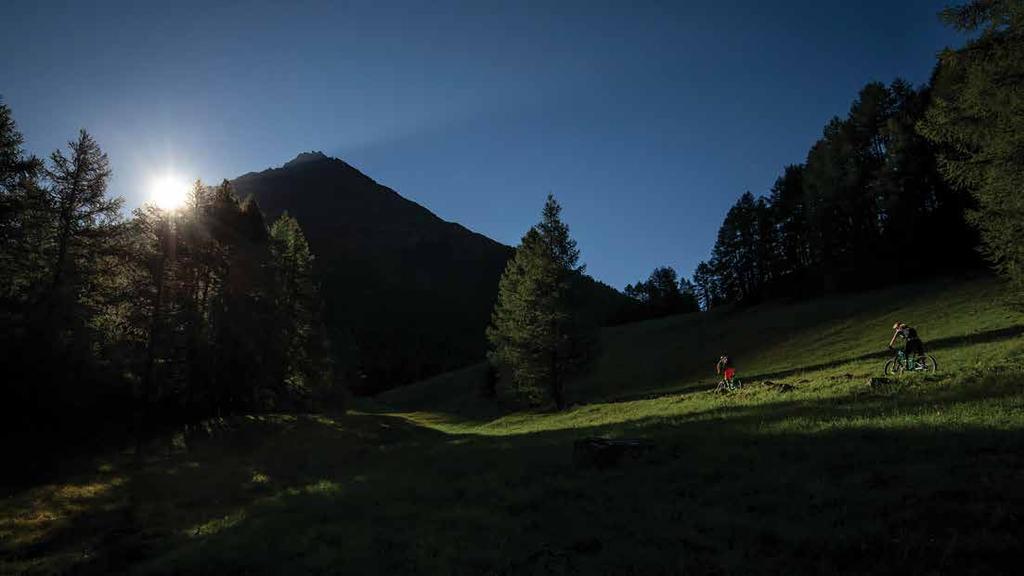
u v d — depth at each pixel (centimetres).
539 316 4241
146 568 994
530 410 4759
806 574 630
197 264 3469
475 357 15988
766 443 1341
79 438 2753
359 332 17825
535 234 4612
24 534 1507
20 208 2427
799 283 7406
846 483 915
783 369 4141
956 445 1027
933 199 6041
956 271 5331
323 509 1312
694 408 2531
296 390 4775
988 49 1714
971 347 2686
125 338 2803
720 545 750
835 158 6806
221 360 3622
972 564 589
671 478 1170
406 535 1005
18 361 2412
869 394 1861
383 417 4612
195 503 1847
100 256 2730
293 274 4725
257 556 966
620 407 3331
